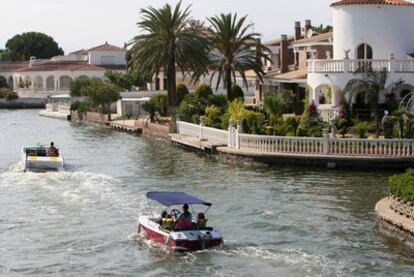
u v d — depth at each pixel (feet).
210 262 91.71
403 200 100.37
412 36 220.64
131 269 90.12
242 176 153.07
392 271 86.69
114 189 141.38
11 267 91.50
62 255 96.37
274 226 108.88
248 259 92.43
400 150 156.97
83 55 550.36
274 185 141.28
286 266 89.30
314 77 211.61
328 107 205.26
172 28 255.50
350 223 109.70
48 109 392.47
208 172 160.45
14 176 158.40
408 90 204.33
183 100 263.08
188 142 207.82
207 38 261.03
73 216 117.70
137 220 114.42
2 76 503.20
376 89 197.98
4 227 110.93
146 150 208.64
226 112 211.61
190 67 260.83
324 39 260.01
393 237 100.17
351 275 85.51
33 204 127.34
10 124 316.40
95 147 219.82
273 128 176.86
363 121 197.47
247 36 264.72
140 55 257.14
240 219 113.70
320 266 88.94
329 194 131.44
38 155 176.24
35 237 105.09
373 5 216.13
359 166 157.28
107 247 99.60
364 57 219.20
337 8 220.84
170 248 97.04
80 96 394.93
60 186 145.07
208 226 105.60
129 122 289.94
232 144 182.39
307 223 110.22
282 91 245.04
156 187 142.82
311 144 163.22
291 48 308.19
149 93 349.41
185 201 103.09
